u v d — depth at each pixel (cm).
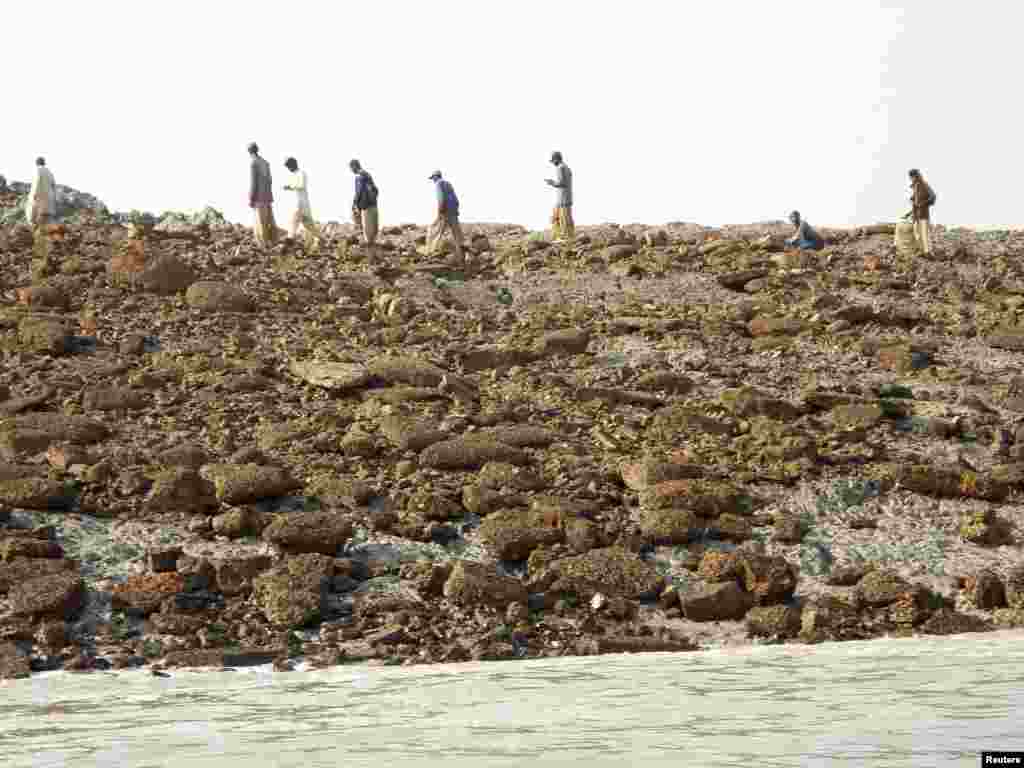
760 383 2078
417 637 1211
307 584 1289
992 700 789
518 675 1019
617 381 2048
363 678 1030
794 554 1469
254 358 2030
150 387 1870
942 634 1262
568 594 1331
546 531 1438
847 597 1361
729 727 717
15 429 1634
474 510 1528
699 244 3077
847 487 1656
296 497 1537
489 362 2111
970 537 1523
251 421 1786
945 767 590
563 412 1892
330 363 1978
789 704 799
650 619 1305
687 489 1547
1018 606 1340
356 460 1656
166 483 1490
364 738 713
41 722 815
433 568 1331
